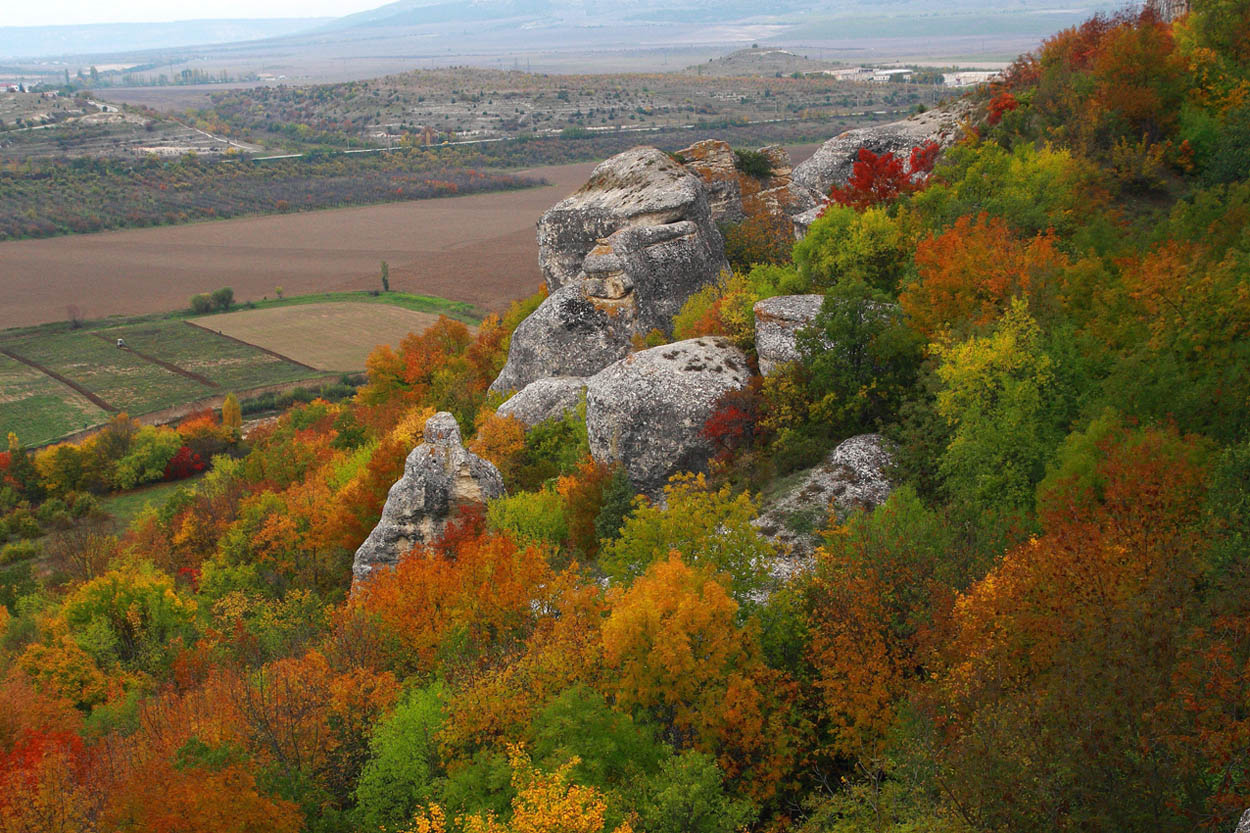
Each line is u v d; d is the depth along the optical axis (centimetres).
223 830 2320
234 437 13675
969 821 1822
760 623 2792
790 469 4056
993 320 3622
